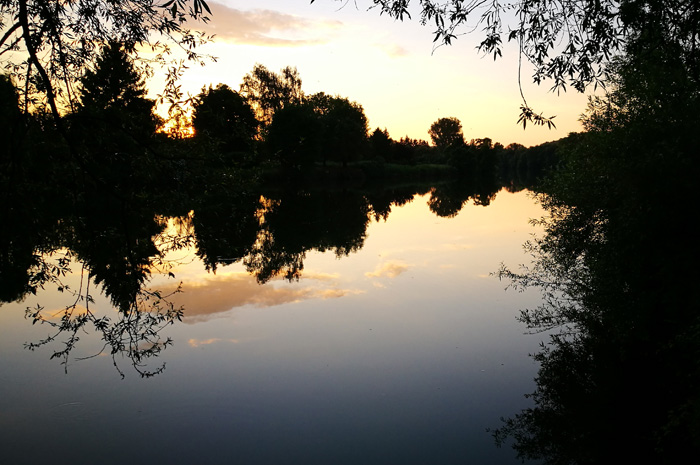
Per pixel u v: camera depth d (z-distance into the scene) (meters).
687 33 5.01
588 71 5.15
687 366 6.80
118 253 6.72
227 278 13.55
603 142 8.27
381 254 16.97
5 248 4.96
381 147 76.94
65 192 5.47
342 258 16.38
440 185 59.94
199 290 12.16
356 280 13.28
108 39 5.19
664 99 7.53
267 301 11.23
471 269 14.38
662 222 7.04
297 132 45.91
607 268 8.19
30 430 5.74
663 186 6.89
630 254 7.59
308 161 48.47
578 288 10.45
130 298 7.56
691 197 6.81
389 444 5.53
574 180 9.10
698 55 5.05
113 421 5.97
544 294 11.55
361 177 64.44
